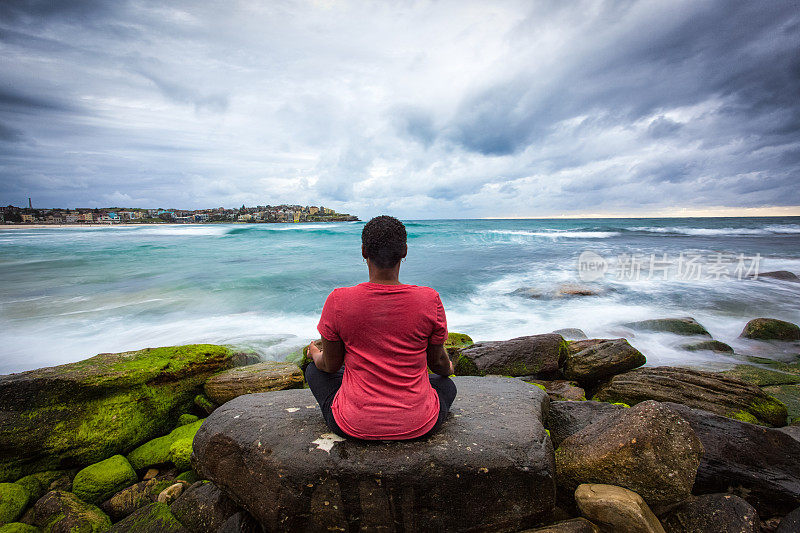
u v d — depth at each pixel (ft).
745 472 9.78
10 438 12.87
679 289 42.34
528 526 8.32
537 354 20.53
